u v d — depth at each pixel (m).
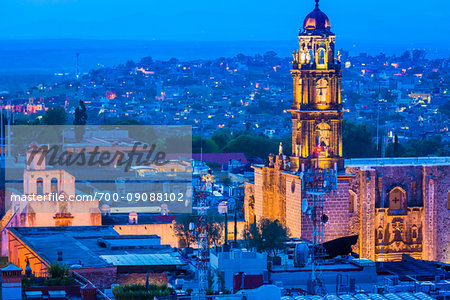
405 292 132.75
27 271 145.75
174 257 160.62
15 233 199.38
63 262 156.38
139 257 159.88
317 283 143.62
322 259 159.50
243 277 144.25
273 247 186.62
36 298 119.94
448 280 148.75
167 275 152.88
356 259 159.50
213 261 160.62
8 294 114.75
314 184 158.25
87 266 150.25
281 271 151.75
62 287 127.19
